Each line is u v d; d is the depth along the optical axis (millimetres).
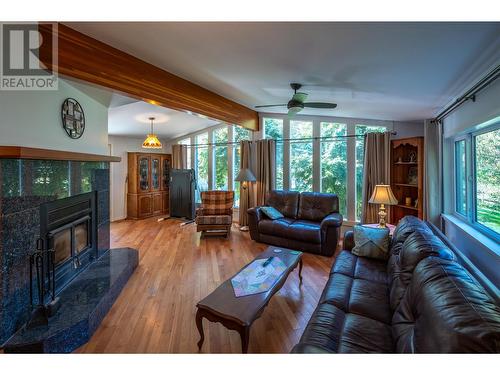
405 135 4398
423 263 1561
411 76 2213
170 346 1868
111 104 3580
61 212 2408
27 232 1939
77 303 2125
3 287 1728
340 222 3805
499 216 2150
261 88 3242
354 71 2258
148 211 6895
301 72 2439
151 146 5152
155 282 2916
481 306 1019
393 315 1568
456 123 2725
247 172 5121
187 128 6426
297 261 2561
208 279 3004
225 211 5484
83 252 2814
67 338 1809
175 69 2604
